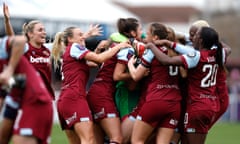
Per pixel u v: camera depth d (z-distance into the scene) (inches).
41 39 1021.2
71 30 1024.9
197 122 986.7
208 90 990.4
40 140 856.9
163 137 984.9
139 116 983.6
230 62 3698.3
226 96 1044.5
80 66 999.0
